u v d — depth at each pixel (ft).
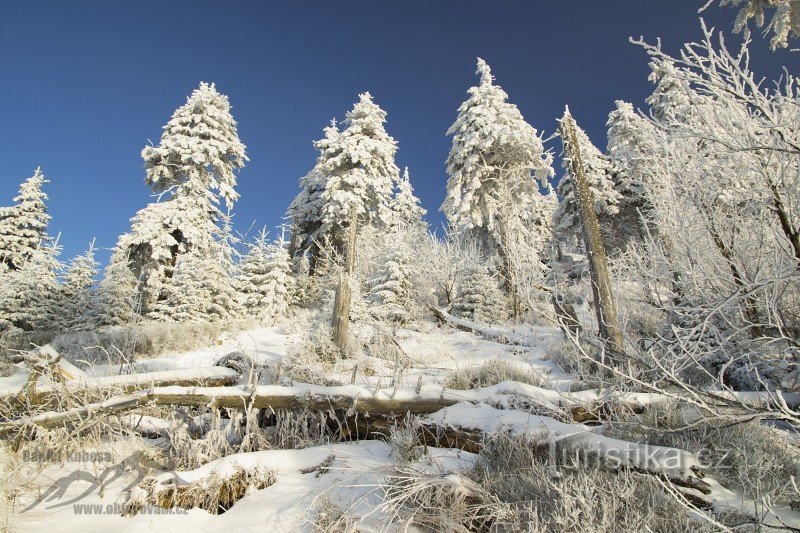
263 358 21.80
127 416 15.12
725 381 16.98
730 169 15.35
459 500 9.61
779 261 12.92
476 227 69.87
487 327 45.47
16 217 78.38
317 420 15.53
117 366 22.21
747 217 16.20
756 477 10.32
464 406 14.94
